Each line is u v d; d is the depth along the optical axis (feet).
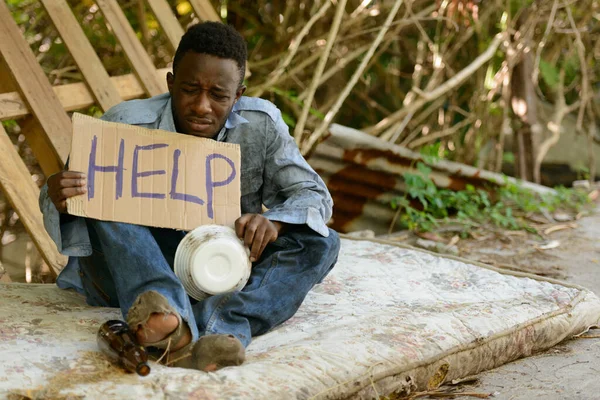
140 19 20.08
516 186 19.11
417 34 25.16
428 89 22.18
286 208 9.73
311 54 22.75
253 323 9.36
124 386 7.74
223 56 9.18
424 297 11.24
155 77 15.40
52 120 13.50
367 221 17.90
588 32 25.00
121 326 8.30
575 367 9.82
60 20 14.67
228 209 9.69
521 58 21.95
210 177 9.68
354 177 17.28
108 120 9.78
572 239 17.08
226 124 9.96
